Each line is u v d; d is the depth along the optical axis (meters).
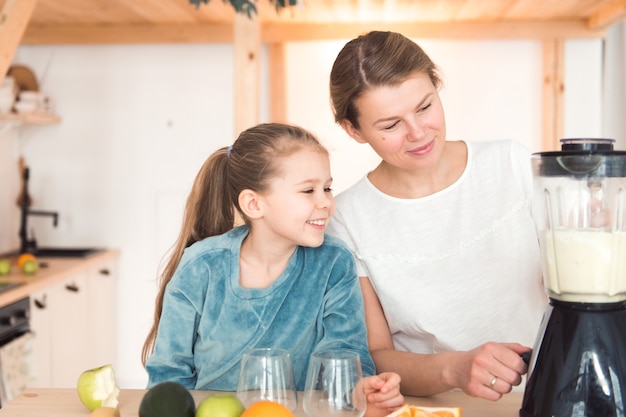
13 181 4.61
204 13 4.21
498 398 1.16
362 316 1.43
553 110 4.64
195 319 1.42
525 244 1.47
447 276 1.49
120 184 4.72
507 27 4.55
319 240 1.38
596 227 1.04
